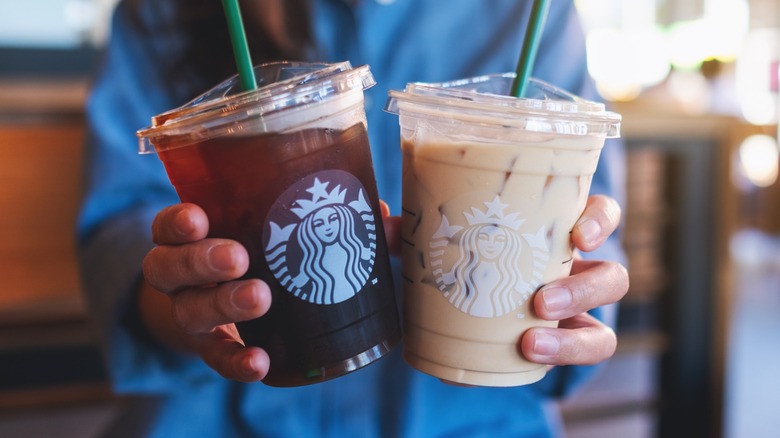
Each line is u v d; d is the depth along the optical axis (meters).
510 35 0.66
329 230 0.37
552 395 0.60
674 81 1.73
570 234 0.40
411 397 0.59
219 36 0.61
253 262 0.36
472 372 0.40
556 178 0.38
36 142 0.96
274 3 0.59
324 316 0.37
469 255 0.39
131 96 0.63
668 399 1.19
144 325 0.53
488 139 0.37
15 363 1.00
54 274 0.99
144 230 0.54
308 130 0.36
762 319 1.96
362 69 0.38
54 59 1.32
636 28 2.20
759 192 2.77
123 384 0.54
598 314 0.54
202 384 0.56
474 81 0.45
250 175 0.36
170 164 0.37
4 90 1.05
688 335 1.17
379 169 0.63
